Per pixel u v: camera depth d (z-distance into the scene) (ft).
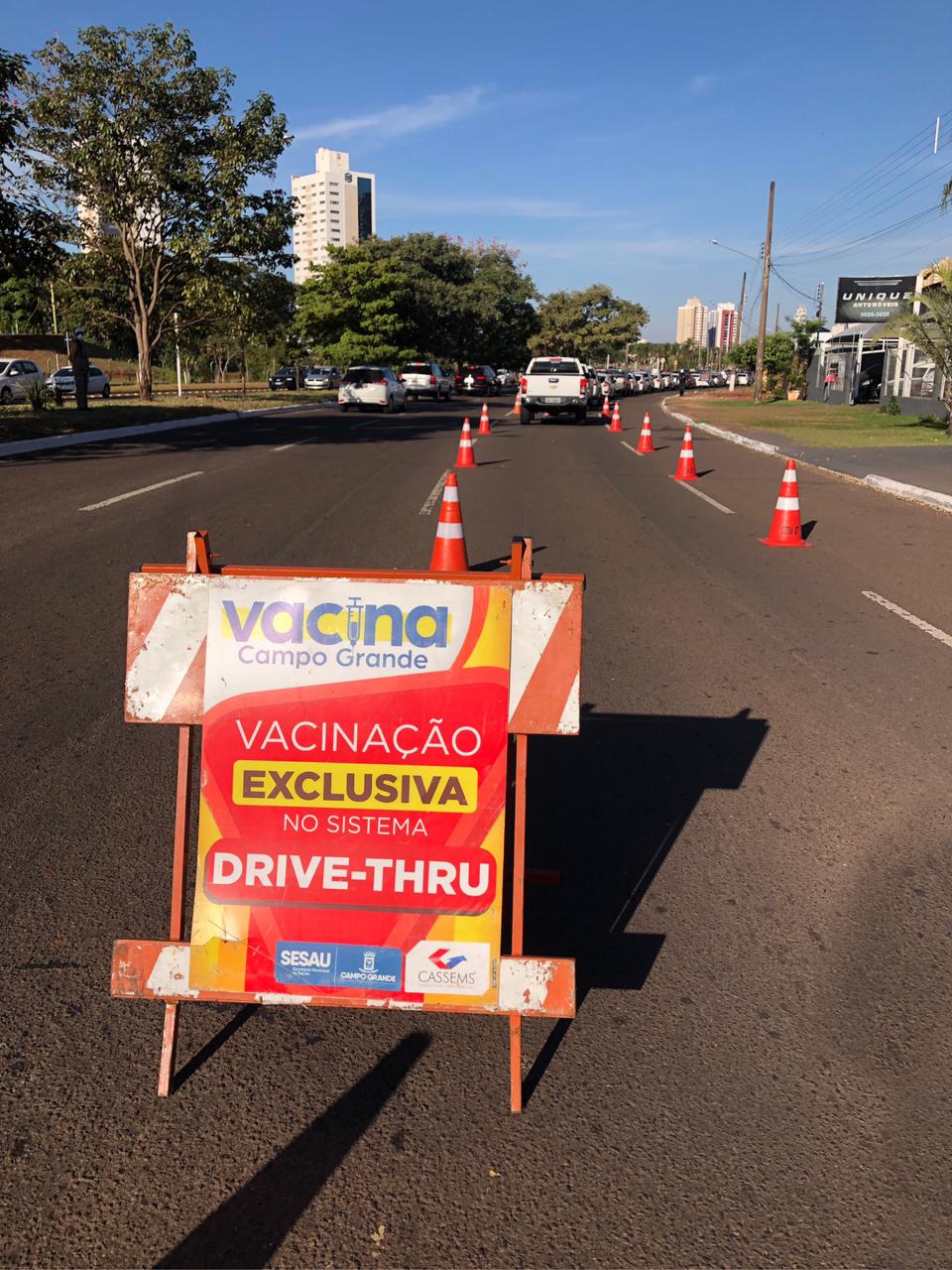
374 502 42.50
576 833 13.85
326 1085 9.12
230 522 36.60
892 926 11.74
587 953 11.14
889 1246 7.57
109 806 14.28
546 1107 8.88
